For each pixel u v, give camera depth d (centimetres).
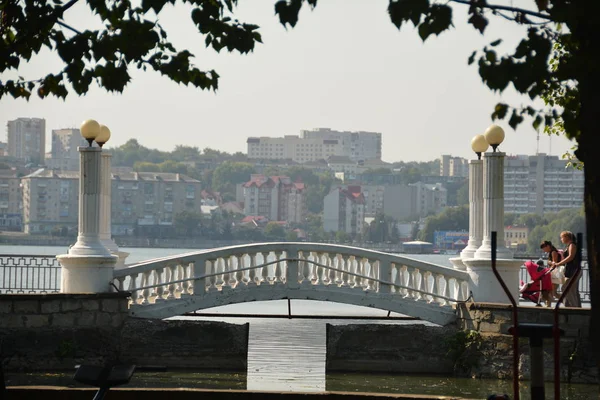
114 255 3341
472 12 1428
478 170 3453
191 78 1930
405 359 3206
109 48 1847
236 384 2928
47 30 1886
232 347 3203
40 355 3016
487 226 3247
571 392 2841
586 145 1320
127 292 3159
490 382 3042
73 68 1855
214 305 3238
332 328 3219
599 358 1312
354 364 3209
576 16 1299
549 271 3197
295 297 3262
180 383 2920
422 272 3291
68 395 1714
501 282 1470
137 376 3050
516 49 1416
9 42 1969
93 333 3095
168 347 3178
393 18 1388
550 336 1448
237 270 3253
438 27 1380
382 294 3269
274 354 3600
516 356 1460
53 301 3038
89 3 1859
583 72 1315
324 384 2969
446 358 3191
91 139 3181
